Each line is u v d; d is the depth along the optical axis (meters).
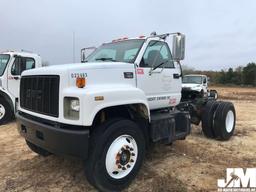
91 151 3.88
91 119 3.72
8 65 9.24
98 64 4.25
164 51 5.43
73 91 3.80
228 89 43.22
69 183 4.43
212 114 7.10
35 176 4.68
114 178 4.07
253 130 8.69
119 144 4.09
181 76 5.88
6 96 9.22
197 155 5.84
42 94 4.18
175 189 4.23
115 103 4.02
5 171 4.93
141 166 4.63
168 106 5.60
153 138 4.85
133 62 4.80
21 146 6.50
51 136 3.86
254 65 57.47
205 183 4.49
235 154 6.00
